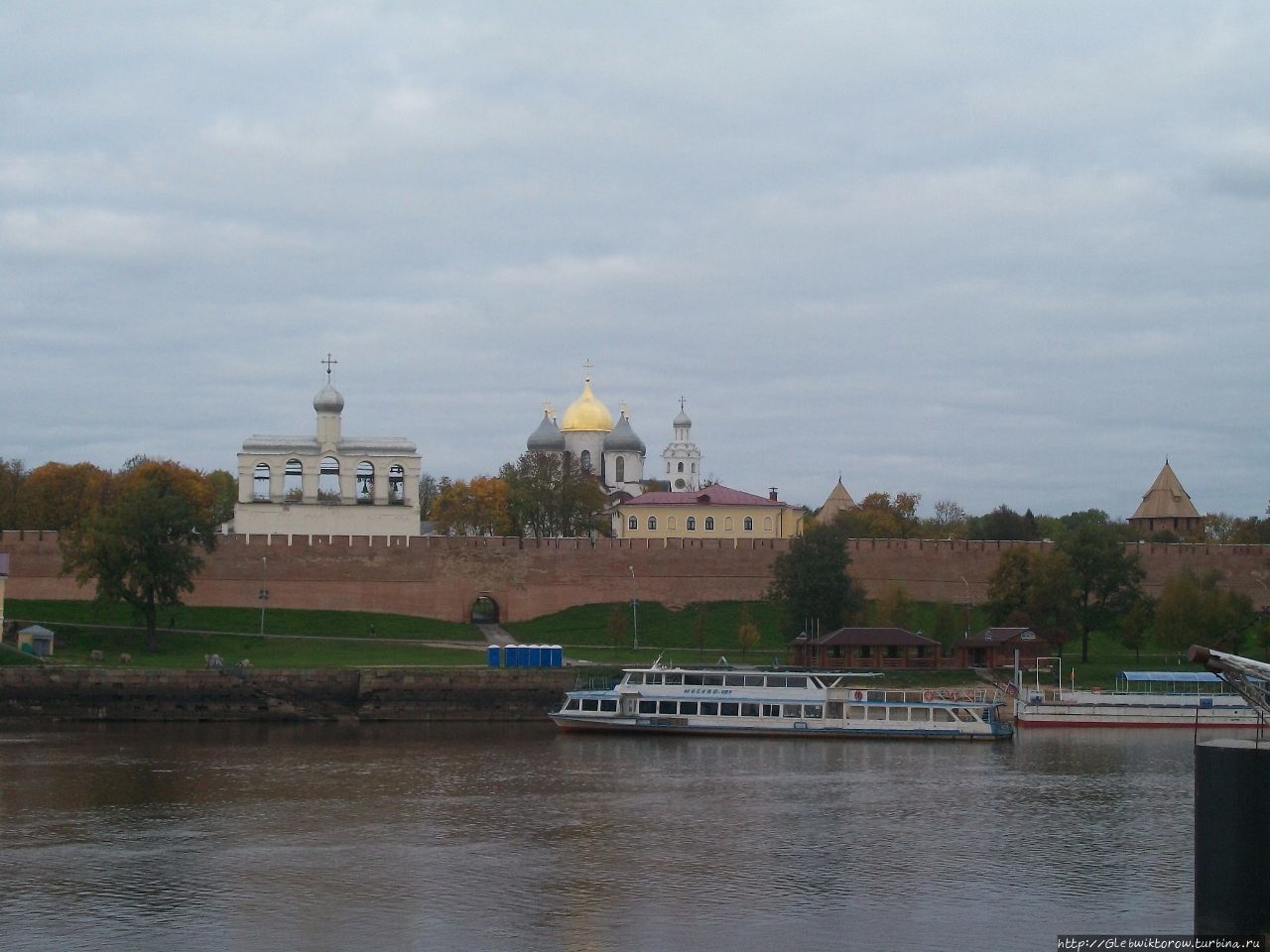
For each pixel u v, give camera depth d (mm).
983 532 193500
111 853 64312
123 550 123500
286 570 148375
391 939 53062
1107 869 62906
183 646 127875
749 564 155000
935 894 58969
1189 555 158750
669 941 53062
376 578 150125
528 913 56094
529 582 152875
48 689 108812
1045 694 112500
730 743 99250
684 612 152125
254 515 168500
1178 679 111062
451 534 189625
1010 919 55812
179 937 53031
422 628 145125
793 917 55875
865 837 68562
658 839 67875
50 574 143250
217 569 146875
